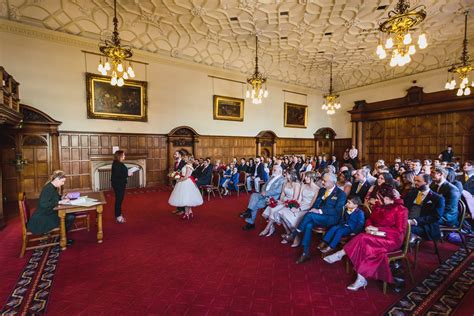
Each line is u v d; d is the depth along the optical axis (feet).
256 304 9.07
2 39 26.99
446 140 41.37
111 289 10.00
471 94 37.78
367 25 32.22
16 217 20.81
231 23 32.37
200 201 20.18
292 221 13.91
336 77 55.42
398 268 10.19
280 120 52.26
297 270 11.61
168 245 14.60
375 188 14.25
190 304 9.06
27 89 28.50
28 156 28.32
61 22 29.50
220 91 43.68
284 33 34.96
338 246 12.58
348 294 9.68
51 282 10.50
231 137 45.39
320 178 16.33
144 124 36.42
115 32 21.49
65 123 30.86
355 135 54.03
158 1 27.94
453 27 32.68
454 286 10.18
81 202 14.56
